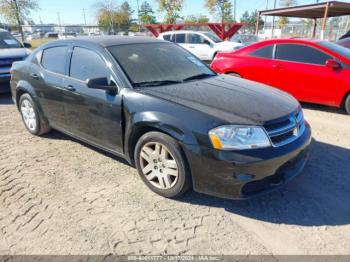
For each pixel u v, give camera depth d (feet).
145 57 13.03
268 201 10.66
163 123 10.02
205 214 10.01
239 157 9.07
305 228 9.34
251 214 10.00
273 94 11.93
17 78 16.75
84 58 13.14
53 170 12.92
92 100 12.28
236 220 9.72
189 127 9.59
